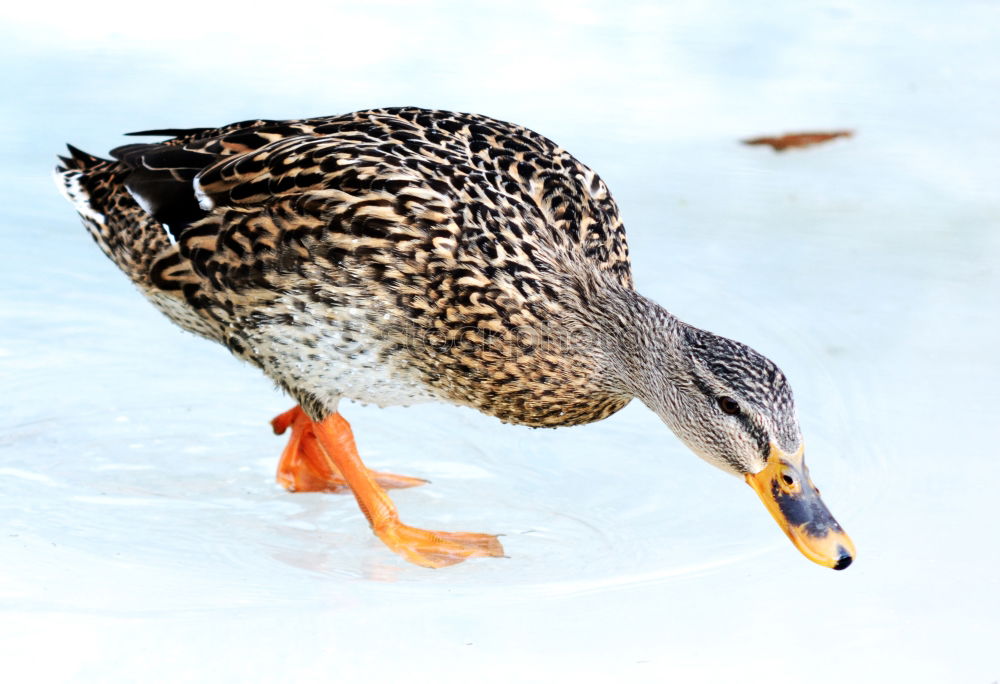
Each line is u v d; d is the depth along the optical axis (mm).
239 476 10539
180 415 11188
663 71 16219
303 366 9820
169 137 12961
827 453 10195
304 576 9031
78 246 13070
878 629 8117
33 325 12039
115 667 7648
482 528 9789
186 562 9141
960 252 12969
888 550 8984
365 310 9430
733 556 9156
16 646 7828
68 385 11375
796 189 14031
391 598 8617
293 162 9727
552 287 9477
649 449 10836
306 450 10609
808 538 8602
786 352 11484
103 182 10500
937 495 9609
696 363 8969
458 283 9297
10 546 9164
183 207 9945
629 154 14414
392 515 9641
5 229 13102
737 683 7590
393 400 10031
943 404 10750
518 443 11008
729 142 14797
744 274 12602
